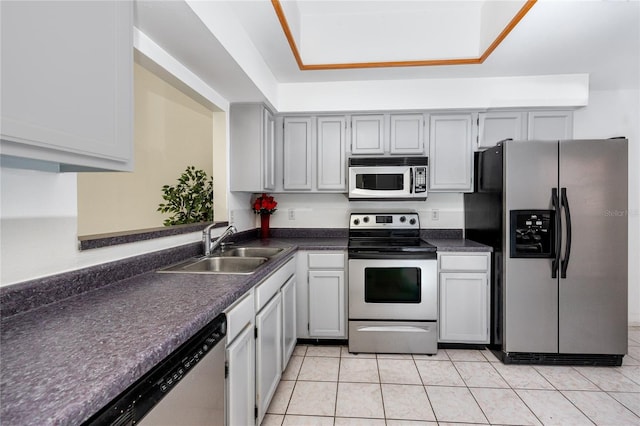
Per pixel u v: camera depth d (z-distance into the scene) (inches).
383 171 111.0
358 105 111.5
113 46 36.6
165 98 135.6
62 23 29.9
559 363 92.6
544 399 75.8
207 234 81.4
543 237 93.0
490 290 100.9
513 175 92.0
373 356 99.0
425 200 122.1
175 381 33.3
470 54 97.3
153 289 49.8
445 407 73.0
